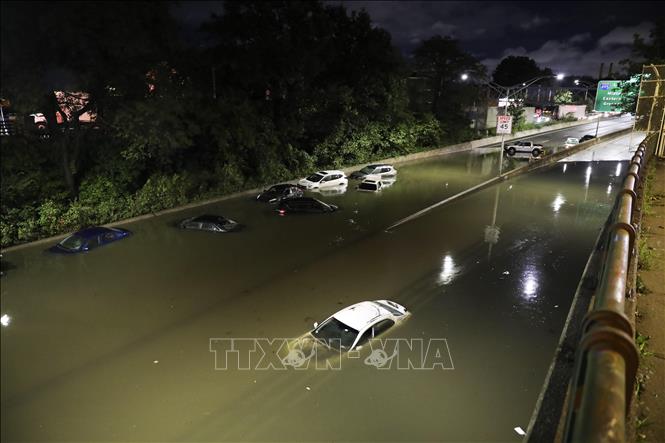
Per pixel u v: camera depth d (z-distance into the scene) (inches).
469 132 2573.8
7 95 835.4
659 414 145.0
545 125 3191.4
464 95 2412.6
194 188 1254.3
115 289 713.6
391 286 735.1
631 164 433.7
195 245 917.8
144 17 931.3
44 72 848.9
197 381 492.1
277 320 623.8
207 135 1288.1
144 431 422.3
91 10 810.2
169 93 1034.7
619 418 64.9
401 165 1996.8
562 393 283.4
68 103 967.0
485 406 450.6
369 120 1943.9
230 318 628.1
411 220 1111.6
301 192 1330.0
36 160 922.1
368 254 877.2
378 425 424.2
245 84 1445.6
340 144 1824.6
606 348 82.3
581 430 68.7
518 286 737.0
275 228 1036.5
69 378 498.3
